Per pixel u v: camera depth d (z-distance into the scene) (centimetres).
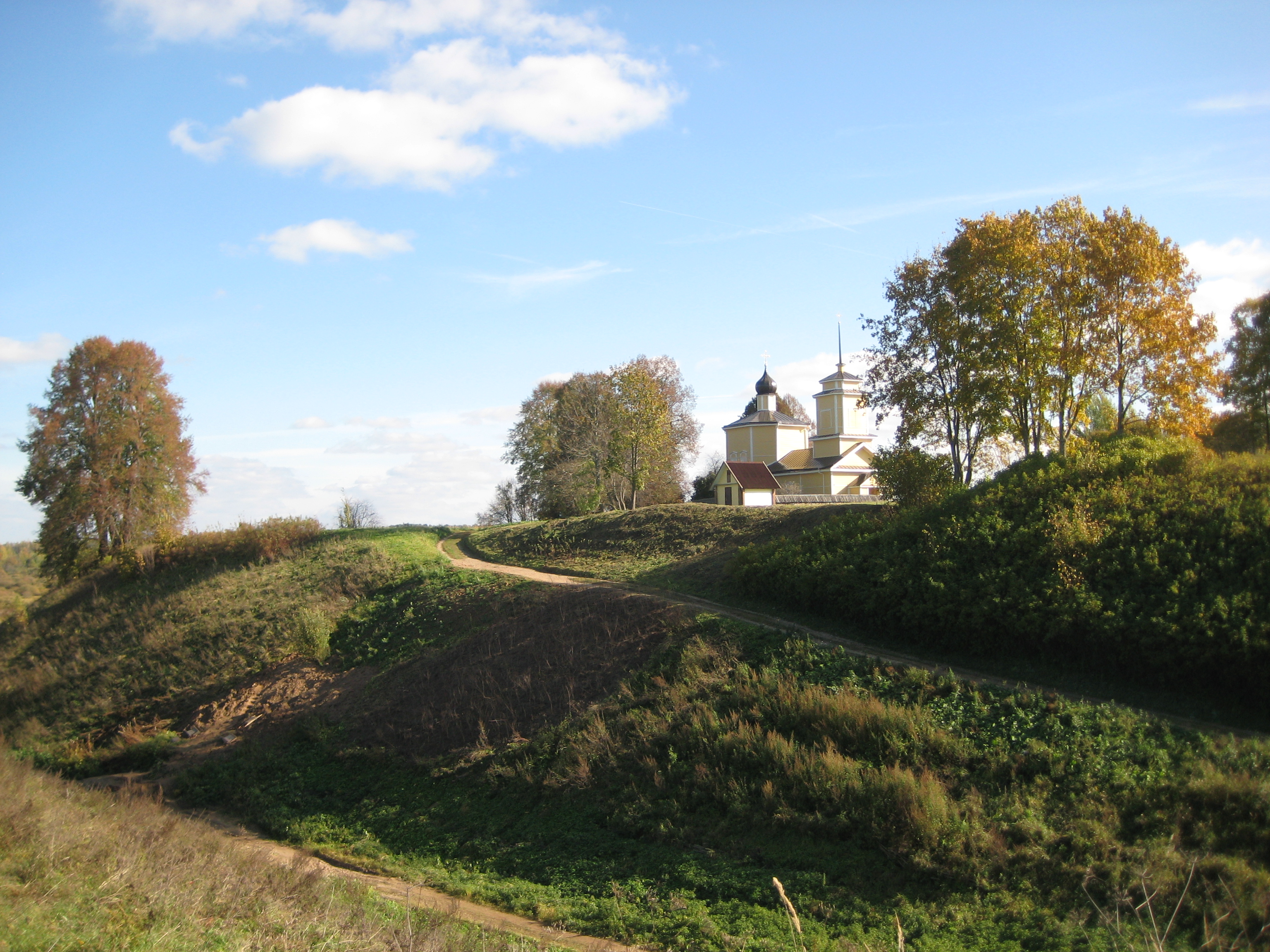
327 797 2503
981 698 1931
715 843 1786
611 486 6919
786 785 1841
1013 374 3619
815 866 1633
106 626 4469
